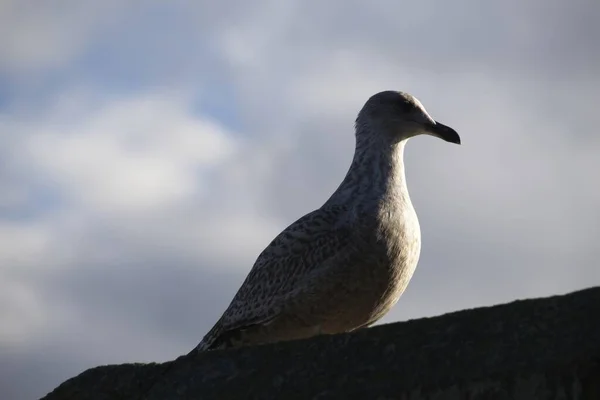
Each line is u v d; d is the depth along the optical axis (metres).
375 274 16.38
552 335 8.45
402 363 9.02
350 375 9.23
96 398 10.75
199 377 10.20
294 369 9.65
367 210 16.59
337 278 16.30
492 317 8.87
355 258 16.28
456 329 8.97
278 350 9.91
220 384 10.01
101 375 10.88
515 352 8.47
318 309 16.45
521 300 8.82
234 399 9.77
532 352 8.38
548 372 8.03
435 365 8.80
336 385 9.24
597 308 8.45
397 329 9.30
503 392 8.20
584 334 8.30
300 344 9.80
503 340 8.63
